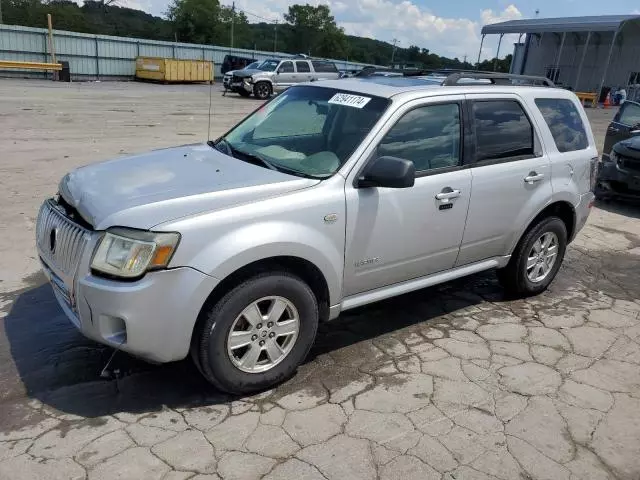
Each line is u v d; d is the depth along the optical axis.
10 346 3.83
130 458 2.83
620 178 8.55
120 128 13.84
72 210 3.38
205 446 2.95
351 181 3.57
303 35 93.50
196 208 3.08
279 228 3.21
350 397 3.45
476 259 4.56
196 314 3.02
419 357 3.99
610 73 42.72
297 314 3.44
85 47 35.41
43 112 16.06
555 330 4.54
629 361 4.10
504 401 3.50
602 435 3.24
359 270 3.74
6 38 32.25
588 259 6.45
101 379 3.51
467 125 4.24
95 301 2.94
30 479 2.65
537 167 4.71
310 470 2.82
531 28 39.34
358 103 3.99
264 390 3.47
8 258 5.27
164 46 39.59
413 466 2.89
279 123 4.27
